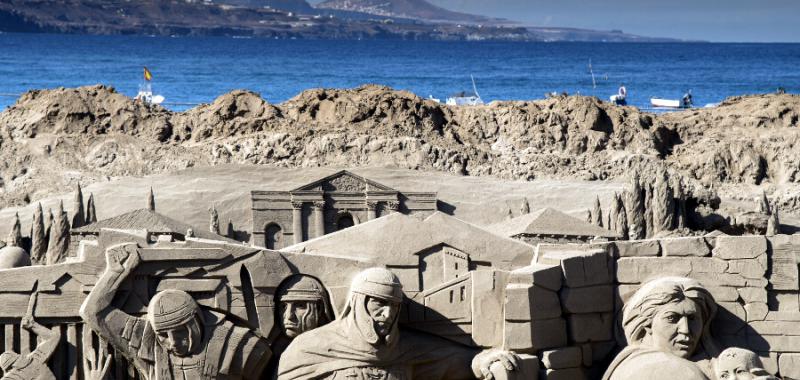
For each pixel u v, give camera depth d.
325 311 22.14
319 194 49.62
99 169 54.16
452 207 51.91
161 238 22.58
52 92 57.97
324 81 148.75
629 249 23.02
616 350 22.56
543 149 57.75
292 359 21.67
